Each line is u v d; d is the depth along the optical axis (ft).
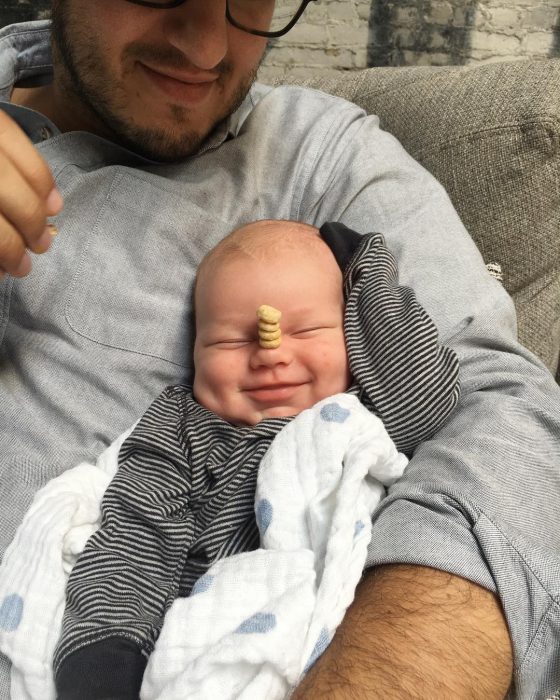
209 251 3.08
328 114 3.50
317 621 1.92
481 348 2.76
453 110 4.16
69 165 2.90
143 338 2.90
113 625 2.11
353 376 2.67
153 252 2.95
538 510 2.23
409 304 2.66
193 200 3.12
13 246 2.08
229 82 3.07
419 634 1.87
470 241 3.20
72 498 2.43
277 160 3.45
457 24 9.15
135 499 2.41
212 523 2.39
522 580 2.03
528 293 4.02
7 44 3.49
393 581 2.03
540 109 3.86
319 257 2.81
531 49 9.22
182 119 3.01
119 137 3.14
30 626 2.17
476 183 4.04
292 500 2.25
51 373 2.79
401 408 2.50
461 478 2.20
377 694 1.75
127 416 2.85
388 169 3.34
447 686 1.79
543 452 2.36
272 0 3.02
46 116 3.42
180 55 2.83
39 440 2.70
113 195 2.92
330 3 9.32
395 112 4.42
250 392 2.66
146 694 1.95
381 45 9.46
